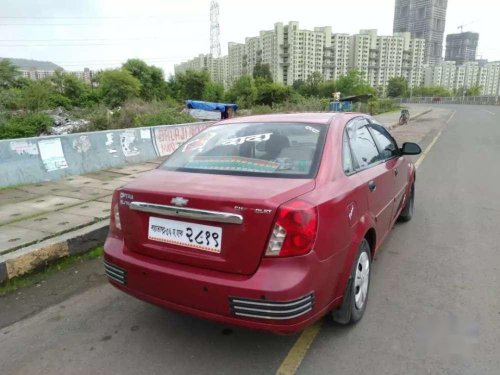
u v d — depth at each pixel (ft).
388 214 12.80
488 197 22.48
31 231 15.75
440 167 32.09
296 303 7.41
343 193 8.79
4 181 23.65
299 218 7.45
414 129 69.82
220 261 7.77
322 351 9.03
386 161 13.28
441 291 11.69
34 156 25.46
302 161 9.26
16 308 11.29
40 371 8.61
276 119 11.34
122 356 9.06
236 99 220.64
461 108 175.83
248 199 7.54
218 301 7.75
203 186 8.35
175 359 8.89
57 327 10.30
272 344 9.32
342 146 10.16
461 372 8.29
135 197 8.66
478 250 14.75
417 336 9.52
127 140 32.73
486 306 10.82
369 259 10.53
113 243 9.36
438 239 15.89
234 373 8.39
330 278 8.18
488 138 54.29
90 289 12.39
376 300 11.22
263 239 7.45
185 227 8.11
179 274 8.06
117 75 208.03
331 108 106.11
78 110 124.88
